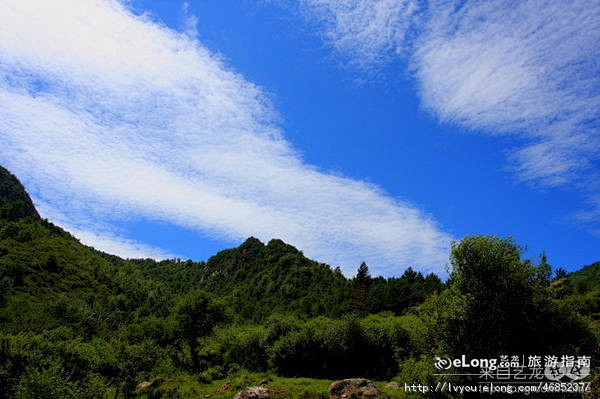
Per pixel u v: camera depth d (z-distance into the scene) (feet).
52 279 286.66
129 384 110.93
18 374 81.97
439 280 320.29
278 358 126.41
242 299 485.15
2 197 481.05
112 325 229.25
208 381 121.49
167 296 437.17
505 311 46.26
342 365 117.39
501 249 49.32
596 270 271.90
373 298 283.59
